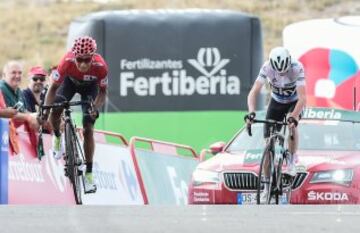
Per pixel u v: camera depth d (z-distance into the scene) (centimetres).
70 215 2166
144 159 4191
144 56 5878
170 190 4356
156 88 5878
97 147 3828
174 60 5906
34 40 12569
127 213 2216
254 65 5959
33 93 3747
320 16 13025
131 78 5859
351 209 2331
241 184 3247
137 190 4097
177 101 5900
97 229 1923
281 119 3275
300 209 2328
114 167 3934
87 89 3075
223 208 2352
